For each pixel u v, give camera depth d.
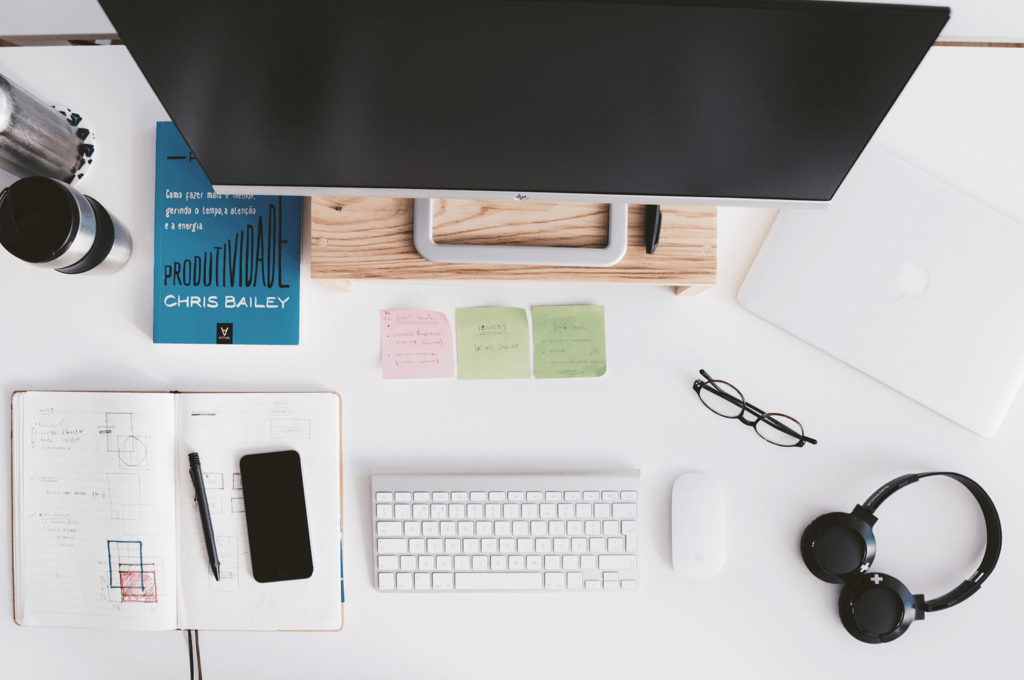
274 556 0.71
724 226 0.73
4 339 0.73
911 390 0.69
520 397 0.74
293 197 0.71
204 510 0.70
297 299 0.71
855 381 0.72
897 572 0.72
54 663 0.73
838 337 0.70
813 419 0.73
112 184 0.73
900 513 0.72
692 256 0.61
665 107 0.43
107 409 0.71
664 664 0.73
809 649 0.72
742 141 0.46
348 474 0.73
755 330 0.73
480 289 0.73
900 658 0.71
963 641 0.71
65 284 0.73
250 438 0.72
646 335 0.73
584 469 0.73
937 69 0.71
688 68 0.40
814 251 0.70
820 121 0.44
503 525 0.71
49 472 0.72
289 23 0.38
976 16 0.67
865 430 0.72
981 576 0.68
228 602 0.71
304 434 0.72
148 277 0.73
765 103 0.43
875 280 0.69
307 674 0.73
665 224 0.61
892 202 0.69
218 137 0.47
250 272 0.71
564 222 0.60
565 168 0.49
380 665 0.73
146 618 0.71
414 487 0.71
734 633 0.72
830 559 0.68
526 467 0.73
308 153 0.49
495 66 0.40
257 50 0.40
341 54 0.40
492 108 0.44
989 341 0.68
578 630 0.73
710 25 0.37
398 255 0.61
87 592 0.72
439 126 0.45
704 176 0.50
